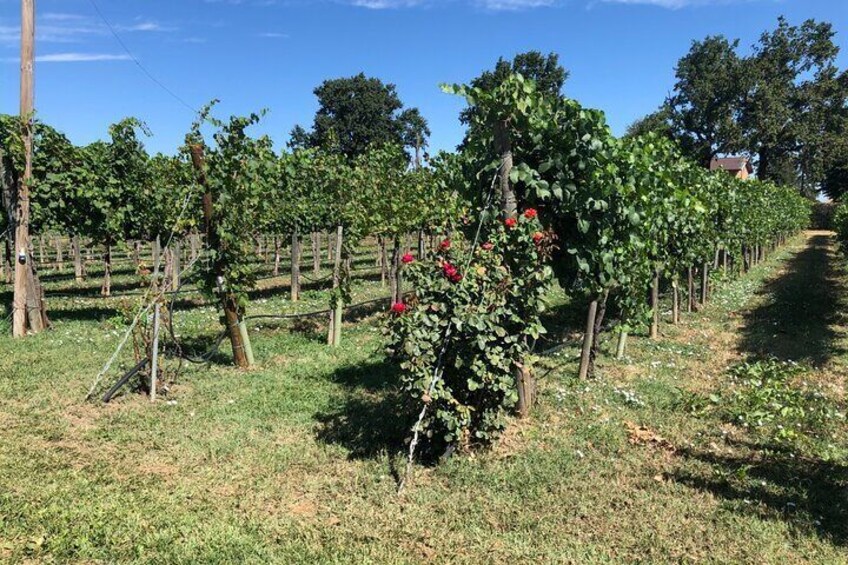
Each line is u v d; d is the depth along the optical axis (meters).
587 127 5.00
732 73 50.38
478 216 5.32
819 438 4.88
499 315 4.15
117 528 3.42
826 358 7.56
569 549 3.33
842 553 3.31
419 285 4.09
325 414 5.34
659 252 8.34
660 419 5.35
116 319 6.38
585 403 5.73
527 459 4.43
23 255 8.33
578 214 5.18
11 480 3.92
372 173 9.87
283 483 4.07
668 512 3.73
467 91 4.82
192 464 4.31
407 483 4.04
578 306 11.21
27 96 8.23
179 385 6.10
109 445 4.59
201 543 3.30
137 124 10.41
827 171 57.03
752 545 3.38
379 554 3.26
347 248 8.31
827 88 49.50
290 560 3.19
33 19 8.20
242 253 6.93
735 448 4.71
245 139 6.79
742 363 7.32
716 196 10.50
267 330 9.20
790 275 17.28
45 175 9.27
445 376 4.17
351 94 58.16
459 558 3.24
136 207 10.82
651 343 8.47
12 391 5.71
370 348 7.93
